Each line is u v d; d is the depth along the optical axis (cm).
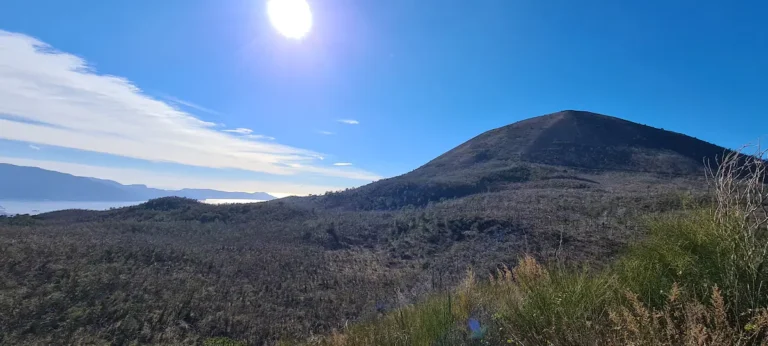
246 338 1848
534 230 2789
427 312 491
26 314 1973
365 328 584
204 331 1955
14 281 2341
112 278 2520
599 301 349
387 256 3291
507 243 2569
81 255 2948
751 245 327
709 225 372
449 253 2914
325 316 1967
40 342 1758
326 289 2506
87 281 2420
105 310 2097
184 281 2614
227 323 2005
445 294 565
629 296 299
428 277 1867
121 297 2259
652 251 389
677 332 277
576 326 322
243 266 3036
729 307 292
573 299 354
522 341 353
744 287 306
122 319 2011
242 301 2294
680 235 381
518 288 473
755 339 259
